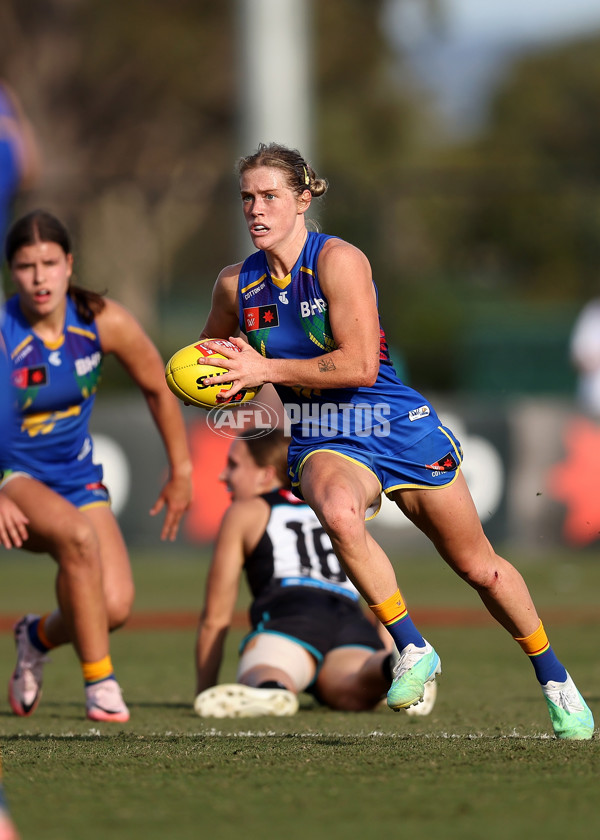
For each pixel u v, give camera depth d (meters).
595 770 12.73
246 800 11.41
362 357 15.10
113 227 87.31
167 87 109.12
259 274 15.84
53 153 104.81
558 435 52.69
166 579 47.88
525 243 96.75
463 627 35.88
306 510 22.30
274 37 58.31
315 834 10.12
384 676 20.45
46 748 15.16
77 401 20.94
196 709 20.36
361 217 69.88
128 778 12.55
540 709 21.12
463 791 11.71
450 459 15.56
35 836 10.11
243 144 59.28
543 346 73.25
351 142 122.38
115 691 20.30
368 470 15.36
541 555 52.78
